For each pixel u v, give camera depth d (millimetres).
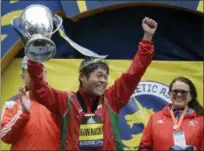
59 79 13250
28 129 9508
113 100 7840
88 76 7711
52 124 9641
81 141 7574
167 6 13102
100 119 7625
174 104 10523
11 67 13133
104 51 13555
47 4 12789
